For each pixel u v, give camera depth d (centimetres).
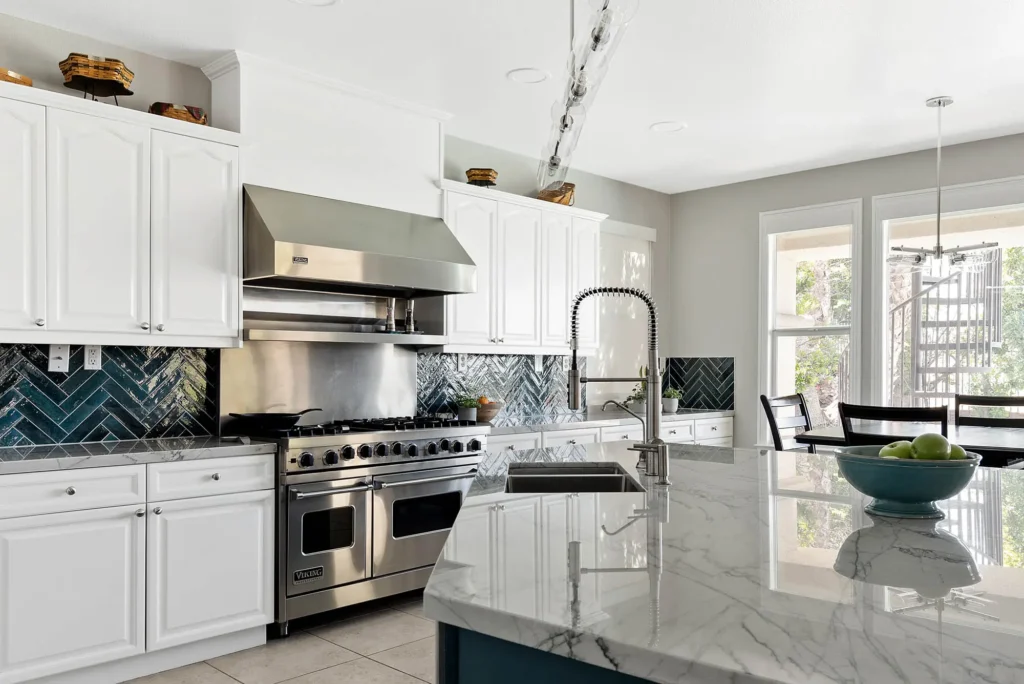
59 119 304
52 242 301
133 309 322
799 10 319
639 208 639
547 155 260
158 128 331
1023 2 312
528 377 552
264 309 401
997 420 425
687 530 150
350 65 378
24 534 275
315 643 342
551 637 95
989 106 435
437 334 454
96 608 291
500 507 175
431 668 312
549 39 348
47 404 334
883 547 135
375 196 413
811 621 95
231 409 385
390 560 385
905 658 83
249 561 334
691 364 656
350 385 436
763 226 610
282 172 374
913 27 335
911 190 531
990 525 155
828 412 577
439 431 408
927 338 530
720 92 415
